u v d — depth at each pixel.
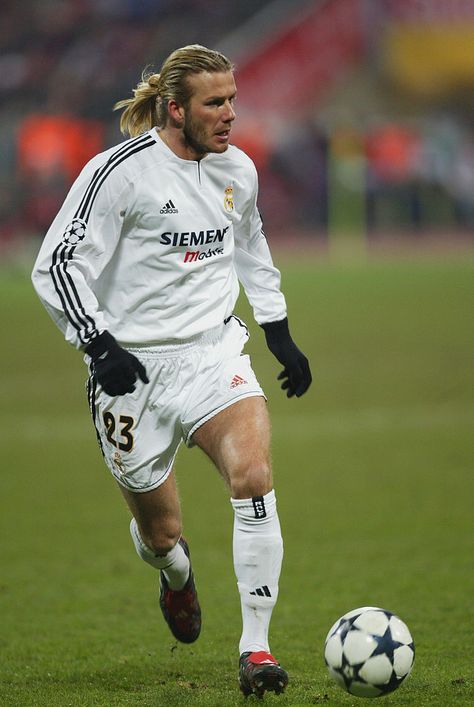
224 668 17.80
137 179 15.91
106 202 15.88
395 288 102.12
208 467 39.44
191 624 18.45
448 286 102.62
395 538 27.78
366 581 23.78
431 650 18.41
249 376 16.50
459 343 67.69
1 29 185.88
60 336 77.69
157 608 22.41
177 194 16.12
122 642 19.77
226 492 34.69
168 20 180.50
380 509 31.11
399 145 156.75
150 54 174.12
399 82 175.00
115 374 15.30
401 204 156.75
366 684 14.15
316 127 159.75
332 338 71.25
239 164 16.70
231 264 17.23
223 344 16.81
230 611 21.92
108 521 30.78
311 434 43.66
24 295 105.44
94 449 42.06
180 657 18.66
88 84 170.88
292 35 170.88
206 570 25.33
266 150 157.38
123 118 16.94
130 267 16.34
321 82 172.50
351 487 34.19
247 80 168.62
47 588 24.00
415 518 29.92
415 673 16.78
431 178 157.75
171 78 15.84
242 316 85.00
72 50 179.00
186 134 16.00
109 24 182.62
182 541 18.14
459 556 25.86
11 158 148.00
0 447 42.47
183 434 16.69
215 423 16.09
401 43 175.00
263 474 15.41
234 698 15.46
